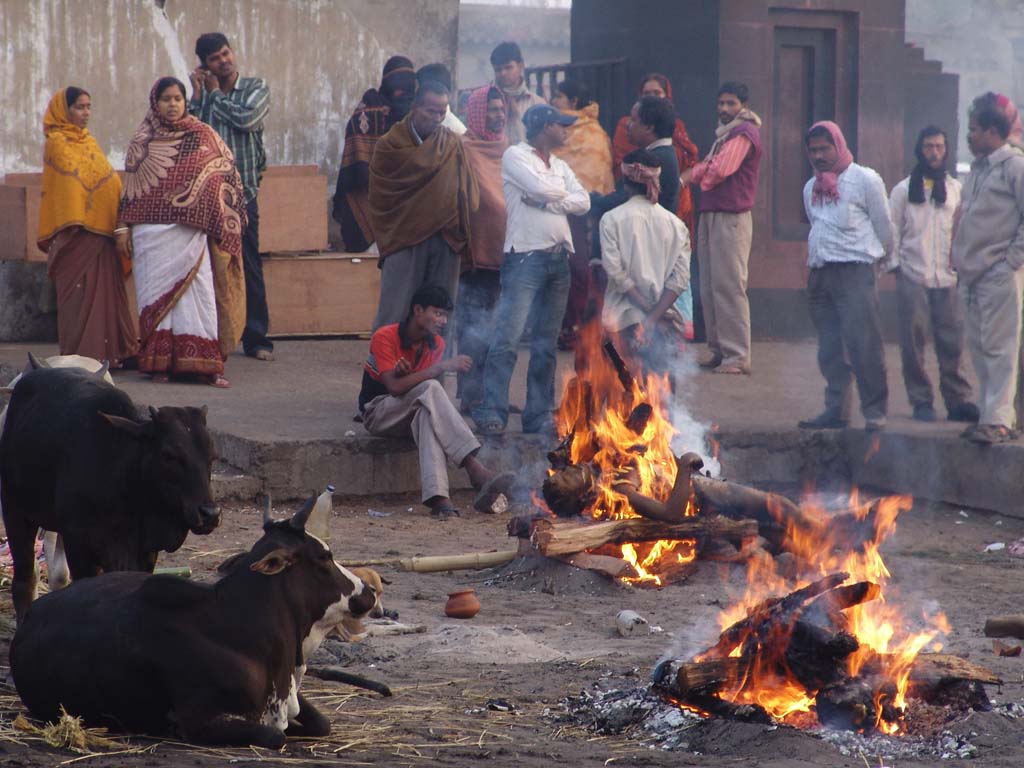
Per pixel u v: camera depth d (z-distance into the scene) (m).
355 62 25.05
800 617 7.83
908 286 17.30
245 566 6.98
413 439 15.37
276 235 21.89
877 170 25.00
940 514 15.81
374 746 7.07
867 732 7.40
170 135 17.72
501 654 9.45
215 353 17.92
